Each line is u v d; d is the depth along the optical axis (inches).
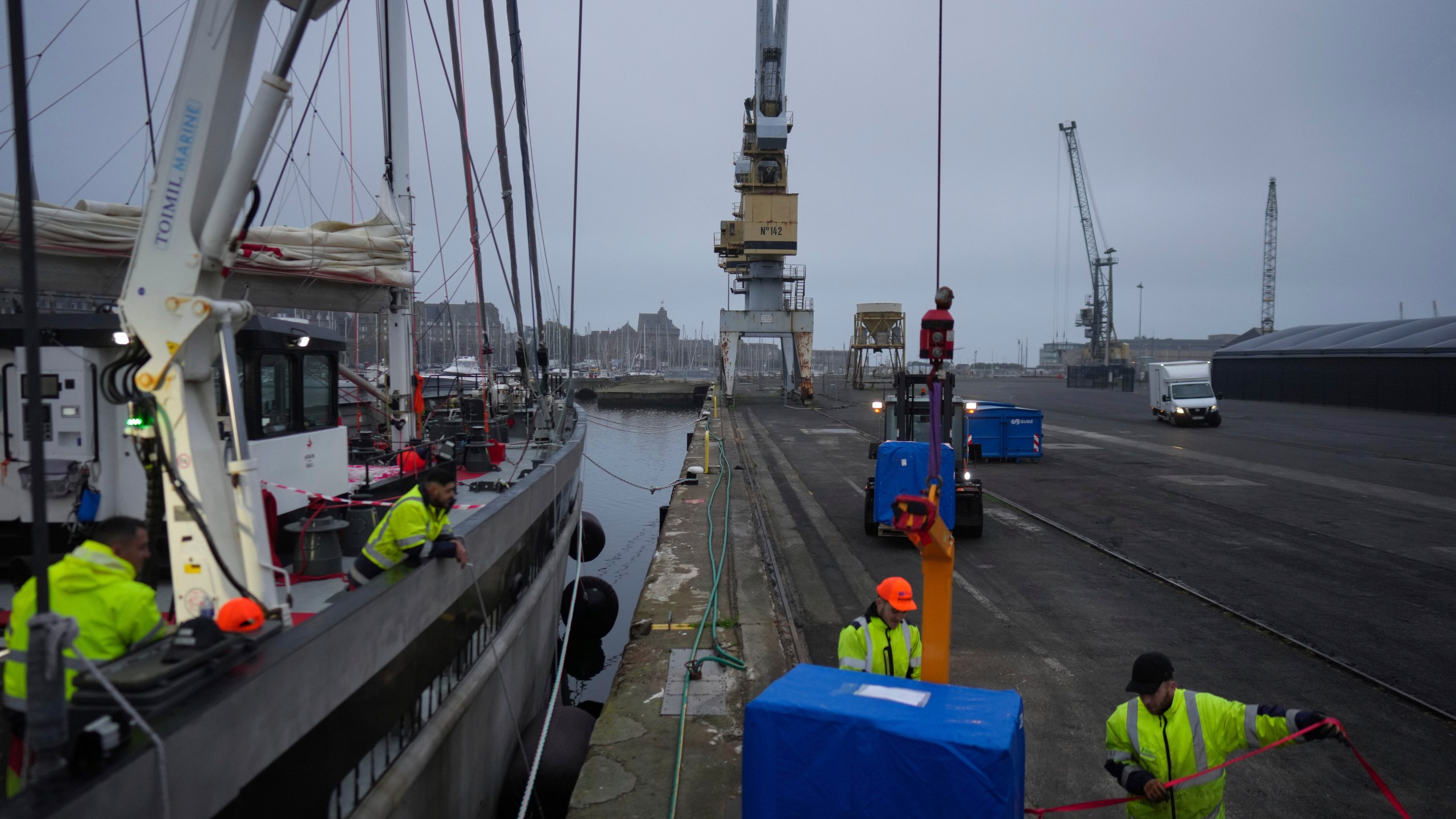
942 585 181.9
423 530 219.5
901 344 2696.9
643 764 259.4
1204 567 522.9
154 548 156.4
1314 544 586.2
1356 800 249.0
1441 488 830.5
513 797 312.5
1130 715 174.4
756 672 337.1
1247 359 2518.5
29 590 141.9
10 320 239.3
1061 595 462.3
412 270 486.0
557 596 474.9
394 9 523.2
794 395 2374.5
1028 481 886.4
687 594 446.0
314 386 316.8
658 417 2800.2
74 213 321.4
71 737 114.3
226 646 140.3
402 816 207.5
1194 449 1180.5
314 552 272.8
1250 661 360.8
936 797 137.1
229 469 160.1
